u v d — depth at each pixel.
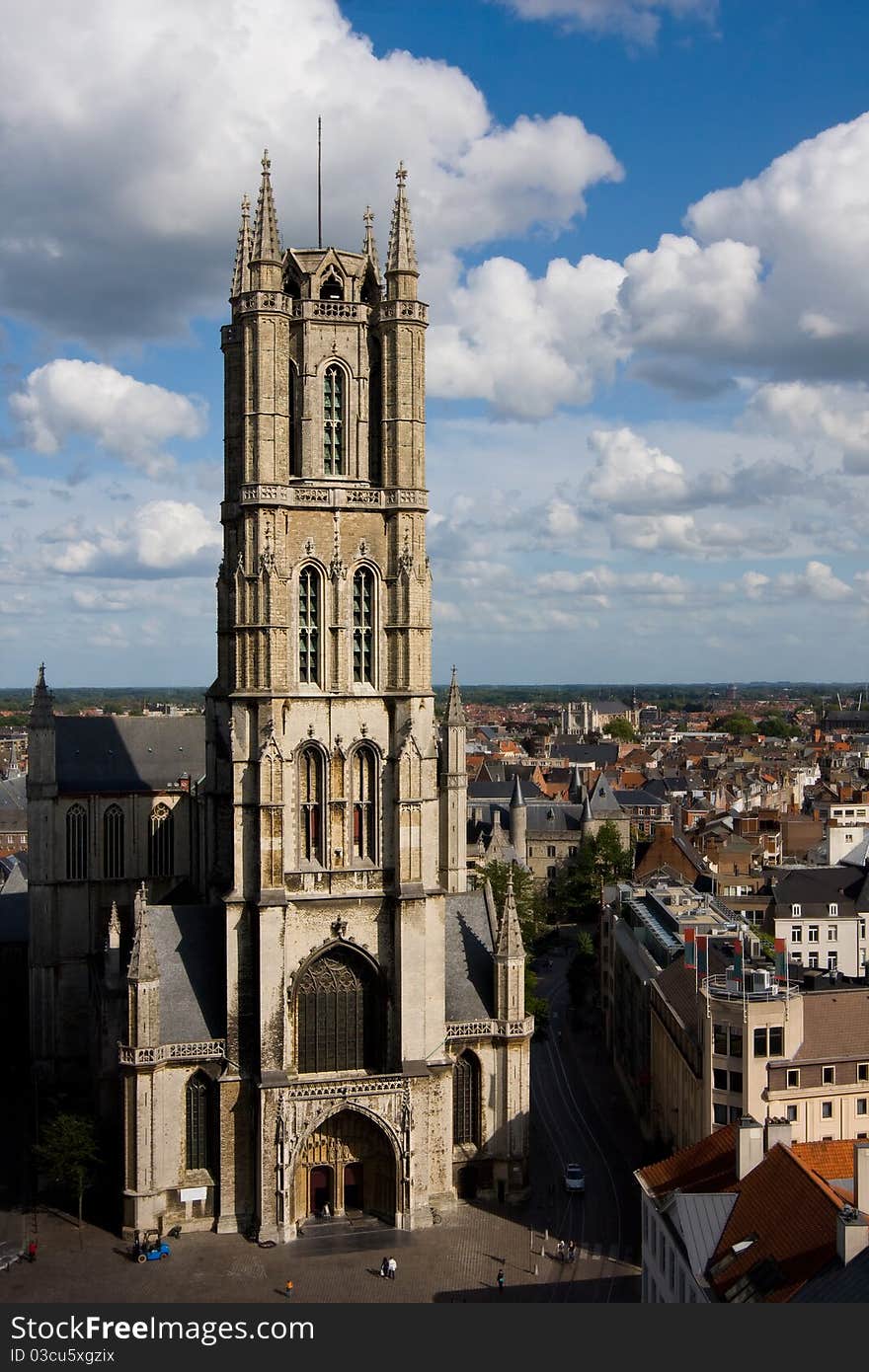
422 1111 103.50
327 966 105.25
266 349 103.56
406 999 103.81
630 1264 95.00
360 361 107.38
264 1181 100.00
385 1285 91.50
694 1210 74.25
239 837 102.56
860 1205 64.31
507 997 107.31
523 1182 107.44
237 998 102.25
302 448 106.50
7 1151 120.06
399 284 106.25
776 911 179.25
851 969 179.12
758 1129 76.81
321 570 105.19
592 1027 164.50
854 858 198.50
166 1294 89.88
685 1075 107.88
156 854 148.38
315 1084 100.38
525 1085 107.81
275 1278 92.75
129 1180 100.25
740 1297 64.88
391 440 106.88
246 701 103.12
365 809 106.19
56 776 145.75
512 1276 92.94
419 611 106.62
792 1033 100.38
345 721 105.12
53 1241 100.38
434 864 107.12
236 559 114.19
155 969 100.88
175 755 153.62
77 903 144.75
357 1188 105.81
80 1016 144.12
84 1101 130.12
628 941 142.62
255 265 103.94
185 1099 102.75
